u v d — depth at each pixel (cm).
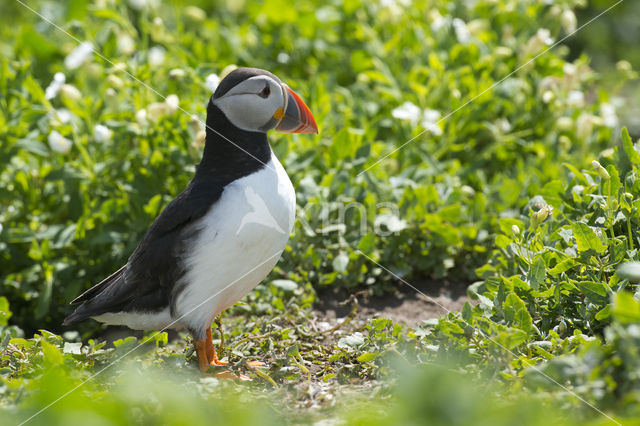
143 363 606
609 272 610
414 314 773
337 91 1062
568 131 994
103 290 650
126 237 831
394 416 428
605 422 443
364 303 803
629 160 677
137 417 492
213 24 1228
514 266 682
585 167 891
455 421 415
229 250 585
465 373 533
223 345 664
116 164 862
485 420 423
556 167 889
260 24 1246
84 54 902
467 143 1008
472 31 1073
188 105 856
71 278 842
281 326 744
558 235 645
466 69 1009
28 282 841
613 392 484
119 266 838
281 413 528
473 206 855
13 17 1412
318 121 930
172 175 877
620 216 625
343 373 616
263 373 598
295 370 635
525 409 441
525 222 709
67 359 593
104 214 841
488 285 659
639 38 1375
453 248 834
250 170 600
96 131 827
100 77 971
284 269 816
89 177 848
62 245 824
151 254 607
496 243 688
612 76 1109
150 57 971
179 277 597
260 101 594
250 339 683
